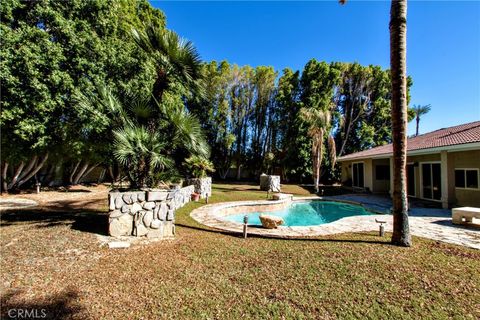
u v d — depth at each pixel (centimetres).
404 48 511
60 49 944
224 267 401
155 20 1694
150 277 358
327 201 1397
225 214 1048
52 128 1023
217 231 648
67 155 1388
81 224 644
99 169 2061
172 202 598
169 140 680
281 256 454
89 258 423
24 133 921
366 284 345
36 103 900
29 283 328
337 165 2338
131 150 575
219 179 2997
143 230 561
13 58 834
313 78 2445
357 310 283
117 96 723
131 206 561
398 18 507
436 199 1176
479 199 945
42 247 464
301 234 625
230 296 311
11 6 870
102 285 330
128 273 369
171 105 733
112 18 1141
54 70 927
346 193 1664
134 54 1159
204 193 1338
